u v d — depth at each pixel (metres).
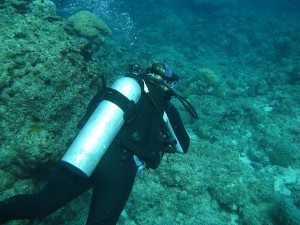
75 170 1.94
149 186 4.77
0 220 2.01
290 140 7.08
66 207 3.53
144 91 2.27
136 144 2.12
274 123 7.67
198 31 16.62
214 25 17.88
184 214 4.62
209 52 14.27
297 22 20.06
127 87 2.20
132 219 4.48
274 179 5.92
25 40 3.31
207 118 7.48
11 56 3.05
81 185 2.11
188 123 7.43
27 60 3.13
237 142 6.94
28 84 3.05
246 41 15.30
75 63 3.58
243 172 5.43
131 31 15.40
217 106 7.98
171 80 2.56
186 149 2.54
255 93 9.65
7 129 2.87
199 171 5.13
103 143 2.01
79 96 3.48
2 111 2.88
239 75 11.77
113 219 2.02
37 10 4.22
